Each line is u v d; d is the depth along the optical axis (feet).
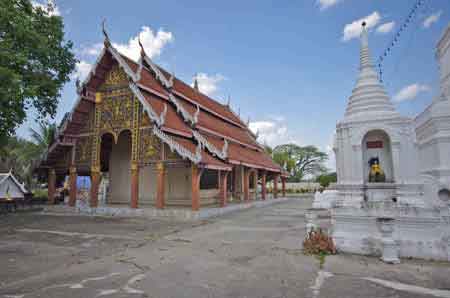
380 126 30.35
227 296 16.60
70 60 61.00
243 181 81.20
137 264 23.39
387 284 18.15
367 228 25.12
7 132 53.01
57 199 79.51
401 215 24.38
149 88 61.05
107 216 55.72
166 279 19.66
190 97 77.46
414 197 28.22
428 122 37.27
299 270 21.17
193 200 52.03
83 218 53.16
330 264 22.47
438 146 35.01
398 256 23.95
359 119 31.30
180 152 51.52
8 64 46.11
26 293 17.35
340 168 32.19
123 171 76.84
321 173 220.43
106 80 62.90
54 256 26.21
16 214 60.13
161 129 53.93
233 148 76.02
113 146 78.28
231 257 25.32
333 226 26.63
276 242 31.30
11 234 37.42
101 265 23.20
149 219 51.19
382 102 31.81
